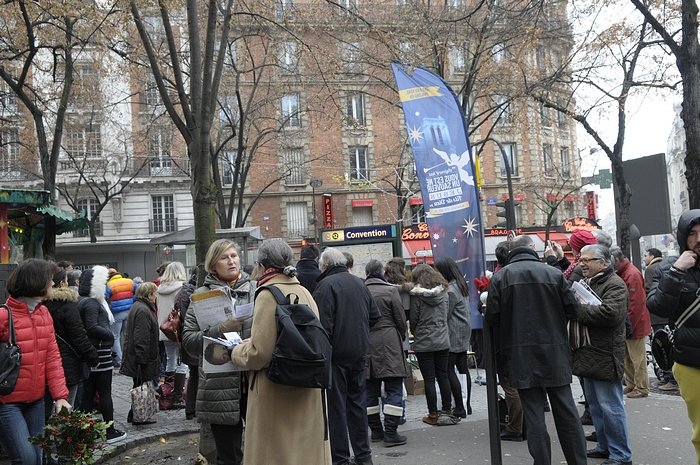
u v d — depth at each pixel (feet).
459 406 25.77
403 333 23.02
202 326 14.89
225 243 16.05
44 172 48.65
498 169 139.13
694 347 14.28
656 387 32.01
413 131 32.76
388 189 135.23
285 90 84.94
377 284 23.38
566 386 16.93
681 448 20.67
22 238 35.42
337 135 132.67
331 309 19.30
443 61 52.08
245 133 92.63
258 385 13.62
